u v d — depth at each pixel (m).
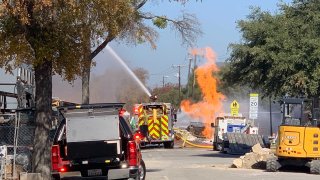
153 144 43.91
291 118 23.52
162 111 43.66
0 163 17.02
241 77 30.88
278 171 23.27
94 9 15.62
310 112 26.11
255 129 41.12
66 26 15.85
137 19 23.81
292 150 22.67
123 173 14.41
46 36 15.77
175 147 46.62
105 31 16.80
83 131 14.34
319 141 22.58
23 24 15.21
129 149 14.56
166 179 19.58
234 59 30.75
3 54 16.14
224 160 30.41
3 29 15.91
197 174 21.53
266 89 29.55
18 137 18.58
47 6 14.77
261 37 29.59
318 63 27.05
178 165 26.61
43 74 16.55
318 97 27.58
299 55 27.09
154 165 26.56
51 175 15.05
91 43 16.89
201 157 33.34
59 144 14.55
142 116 43.16
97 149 14.38
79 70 17.06
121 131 14.70
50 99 16.72
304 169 24.30
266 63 28.91
